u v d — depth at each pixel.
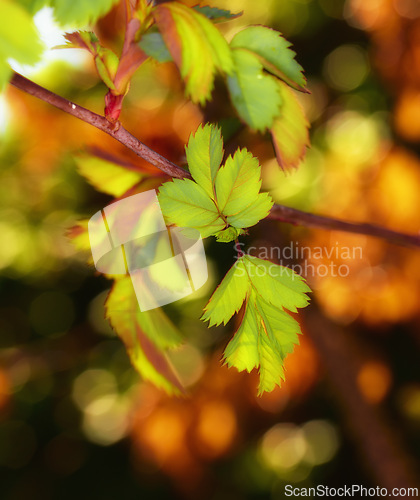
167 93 0.80
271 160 0.75
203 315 0.27
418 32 0.88
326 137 1.00
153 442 1.03
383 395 1.05
